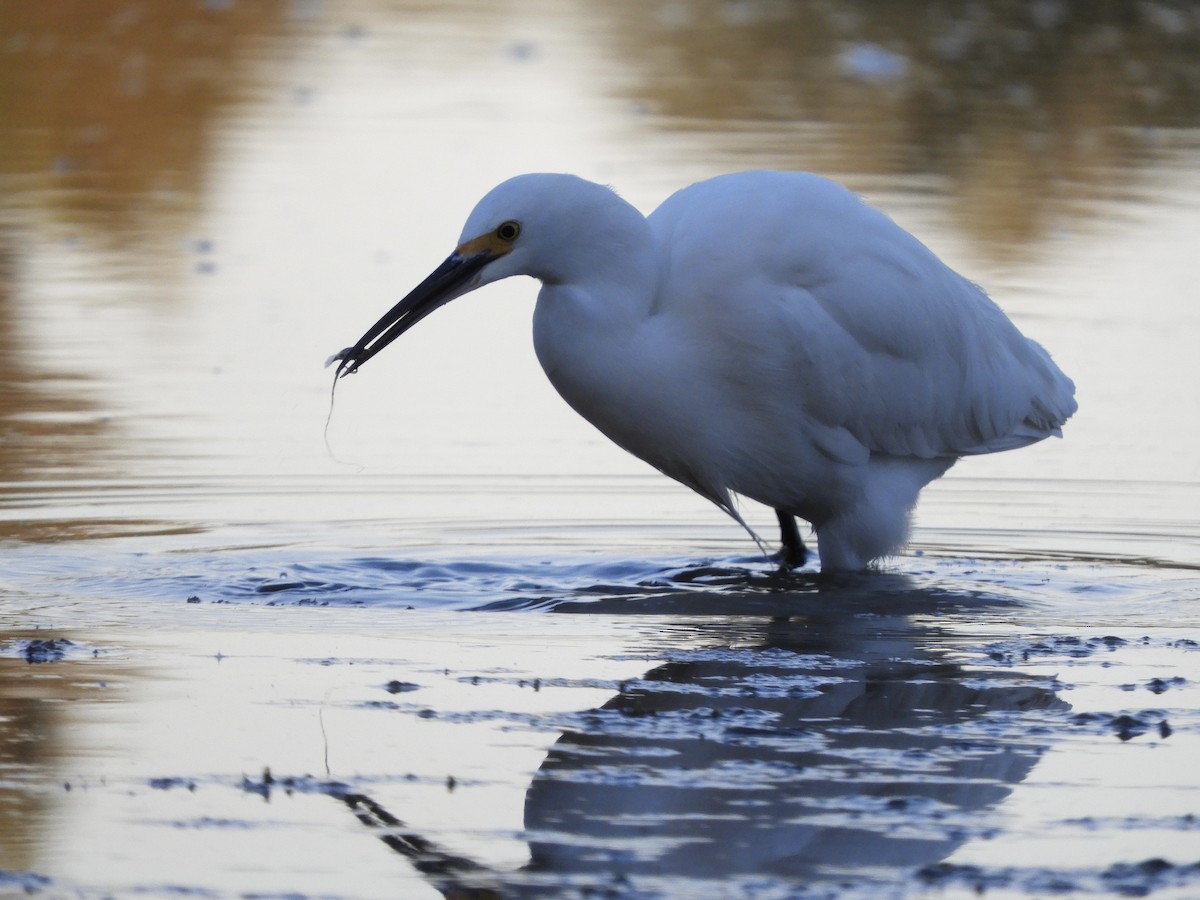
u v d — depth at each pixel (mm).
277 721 6965
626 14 36219
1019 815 6039
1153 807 6109
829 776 6402
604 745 6715
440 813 6000
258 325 15844
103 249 18609
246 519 10914
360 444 12680
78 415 13242
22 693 7297
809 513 10680
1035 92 28094
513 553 10391
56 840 5738
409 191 20734
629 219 9797
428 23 34781
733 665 7965
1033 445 12992
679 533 11086
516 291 17609
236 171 21922
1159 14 34594
